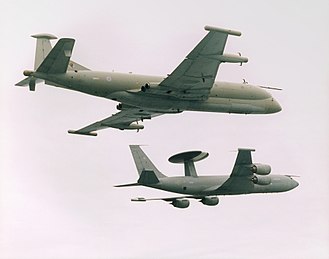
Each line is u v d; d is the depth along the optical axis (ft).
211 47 410.93
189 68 419.74
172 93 435.53
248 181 482.28
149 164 491.31
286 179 506.48
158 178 474.49
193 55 411.95
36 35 445.37
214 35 404.36
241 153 467.11
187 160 489.26
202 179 485.56
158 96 439.22
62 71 419.13
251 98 465.88
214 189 483.92
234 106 460.55
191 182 481.05
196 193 483.51
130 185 465.47
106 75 430.61
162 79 442.50
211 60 417.49
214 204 489.67
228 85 460.14
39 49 450.30
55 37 447.83
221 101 456.45
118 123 491.72
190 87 433.89
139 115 477.77
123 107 463.01
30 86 420.77
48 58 412.57
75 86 424.87
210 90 445.78
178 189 477.77
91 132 500.74
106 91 431.02
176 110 452.35
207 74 425.69
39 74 416.26
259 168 470.39
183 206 484.74
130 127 495.00
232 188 485.56
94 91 429.38
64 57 413.39
